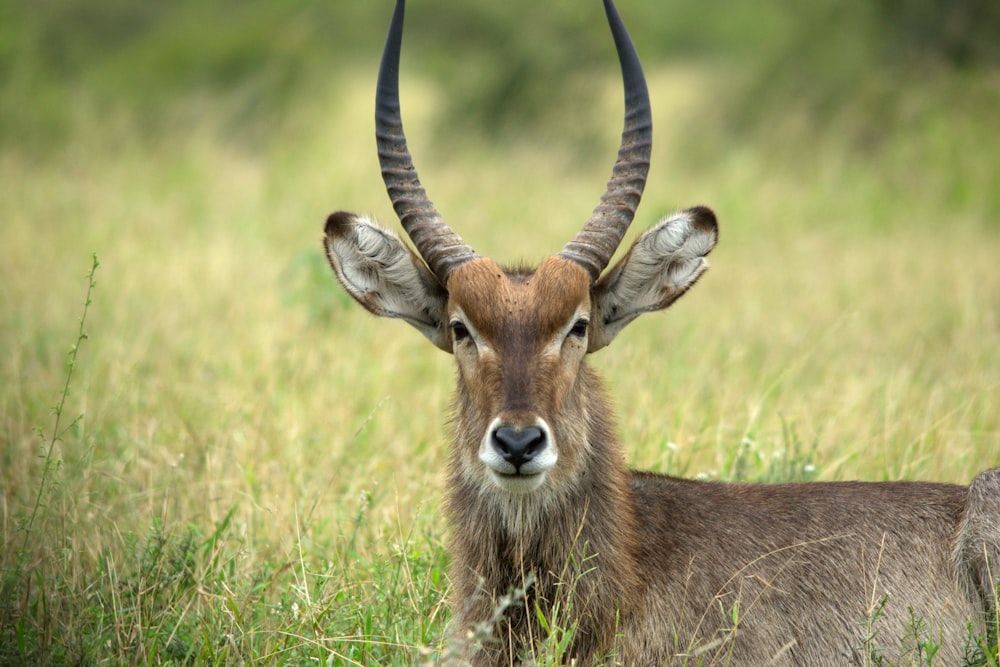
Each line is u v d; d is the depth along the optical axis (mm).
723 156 43719
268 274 26406
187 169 40281
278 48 55406
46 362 20953
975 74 41250
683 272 12539
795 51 48625
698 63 65312
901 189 37625
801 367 20609
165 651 12180
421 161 45188
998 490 11875
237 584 13445
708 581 11844
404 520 15102
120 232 30969
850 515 12305
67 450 16891
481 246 29891
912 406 18297
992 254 29375
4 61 50094
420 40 58031
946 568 11992
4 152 43312
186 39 58125
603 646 11461
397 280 12469
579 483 11711
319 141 45938
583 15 52531
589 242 12094
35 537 13484
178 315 23469
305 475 16500
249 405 18453
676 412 17859
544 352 11312
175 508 15258
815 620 11750
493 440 10914
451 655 10945
